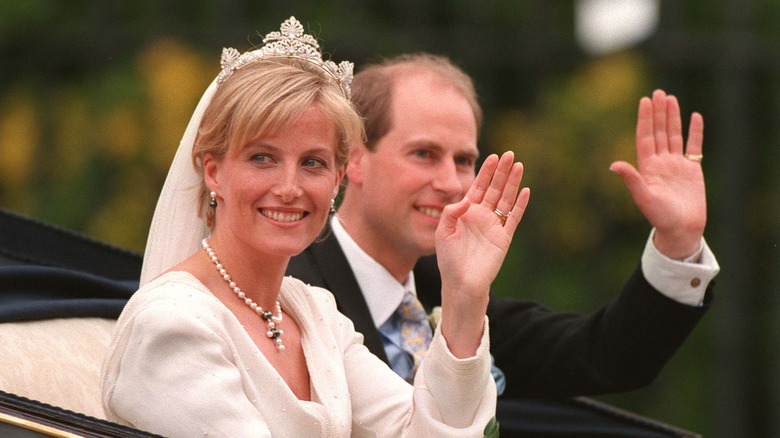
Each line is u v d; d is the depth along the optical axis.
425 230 15.16
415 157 15.17
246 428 9.55
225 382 9.63
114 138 38.56
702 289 15.62
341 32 40.81
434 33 42.41
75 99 39.78
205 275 10.54
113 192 38.62
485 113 42.62
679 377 41.00
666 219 15.28
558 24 43.62
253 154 10.30
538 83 42.97
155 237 11.28
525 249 40.66
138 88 38.69
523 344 17.22
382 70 15.70
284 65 10.55
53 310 12.82
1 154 39.84
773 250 43.38
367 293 15.27
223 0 40.97
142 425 9.64
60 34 40.75
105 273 16.05
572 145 40.91
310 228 10.50
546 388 17.05
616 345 16.17
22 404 9.71
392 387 11.29
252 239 10.37
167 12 41.16
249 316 10.57
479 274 10.40
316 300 11.45
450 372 10.38
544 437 17.16
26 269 13.58
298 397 10.59
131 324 9.87
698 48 42.09
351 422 10.94
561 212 40.78
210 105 10.55
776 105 43.09
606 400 41.09
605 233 41.12
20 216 15.70
